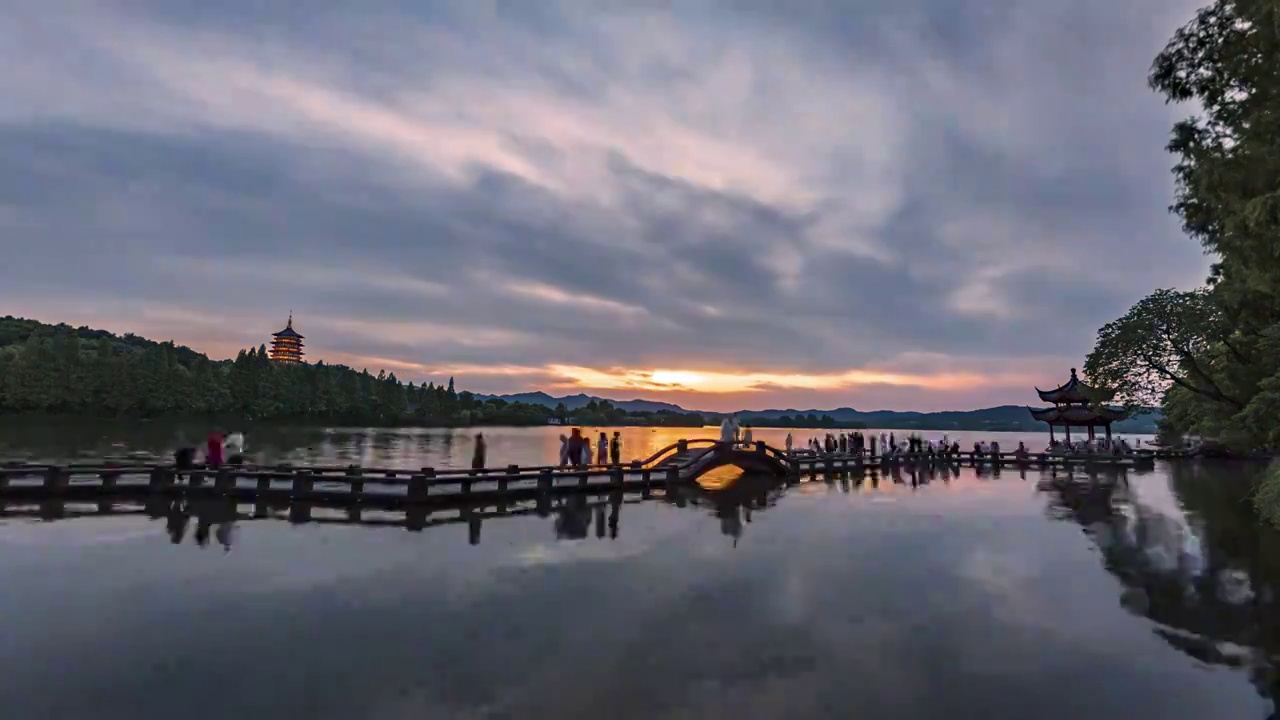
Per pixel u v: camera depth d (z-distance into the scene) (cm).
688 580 1137
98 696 659
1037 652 823
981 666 773
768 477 3192
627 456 6059
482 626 879
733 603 1005
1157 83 1059
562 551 1355
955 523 1798
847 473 3556
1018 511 2055
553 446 7319
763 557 1330
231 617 900
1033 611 992
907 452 4388
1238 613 988
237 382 9994
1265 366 1827
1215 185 952
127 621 878
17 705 636
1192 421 3262
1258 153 879
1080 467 4031
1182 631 906
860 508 2095
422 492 1941
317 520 1666
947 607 1005
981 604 1023
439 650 791
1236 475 3500
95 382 8519
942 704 671
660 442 9150
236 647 791
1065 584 1151
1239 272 1224
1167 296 2367
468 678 711
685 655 789
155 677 704
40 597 976
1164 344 2302
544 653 786
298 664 743
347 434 9206
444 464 4222
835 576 1184
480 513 1862
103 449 4403
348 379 12275
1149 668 775
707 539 1516
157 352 9412
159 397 8981
